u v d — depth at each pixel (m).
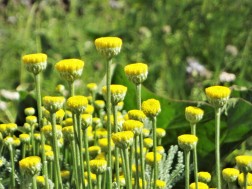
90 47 1.80
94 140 0.78
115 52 0.62
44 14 2.02
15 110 1.08
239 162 0.61
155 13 1.86
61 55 1.77
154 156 0.63
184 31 1.75
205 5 1.76
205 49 1.70
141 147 0.63
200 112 0.64
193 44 1.73
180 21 1.77
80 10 2.12
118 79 0.94
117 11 2.01
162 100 0.90
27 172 0.60
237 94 0.95
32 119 0.76
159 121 0.90
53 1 2.03
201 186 0.65
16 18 2.06
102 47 0.61
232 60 1.60
